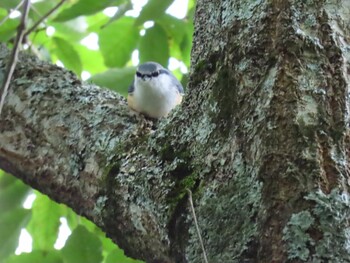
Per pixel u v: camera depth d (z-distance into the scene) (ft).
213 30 11.93
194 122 11.36
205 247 9.80
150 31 20.18
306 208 9.04
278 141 9.70
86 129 13.34
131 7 17.76
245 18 11.25
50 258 16.62
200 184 10.50
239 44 11.03
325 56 10.42
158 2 17.13
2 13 21.89
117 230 12.00
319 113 9.86
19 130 14.33
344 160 9.50
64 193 13.32
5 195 18.07
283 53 10.43
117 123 13.21
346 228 8.87
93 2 17.42
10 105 14.73
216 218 9.89
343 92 10.09
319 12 10.80
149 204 11.09
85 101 14.11
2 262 17.12
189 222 10.19
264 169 9.61
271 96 10.11
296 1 10.89
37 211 18.94
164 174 11.14
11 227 17.79
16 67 15.57
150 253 11.30
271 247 9.04
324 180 9.27
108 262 16.72
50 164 13.56
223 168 10.30
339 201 9.06
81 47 23.66
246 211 9.59
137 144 12.30
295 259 8.75
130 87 18.99
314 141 9.61
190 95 11.80
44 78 15.10
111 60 21.09
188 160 11.02
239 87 10.68
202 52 12.02
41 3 22.36
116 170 12.04
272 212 9.25
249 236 9.39
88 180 12.60
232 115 10.64
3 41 18.61
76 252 16.61
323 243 8.75
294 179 9.33
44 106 14.32
